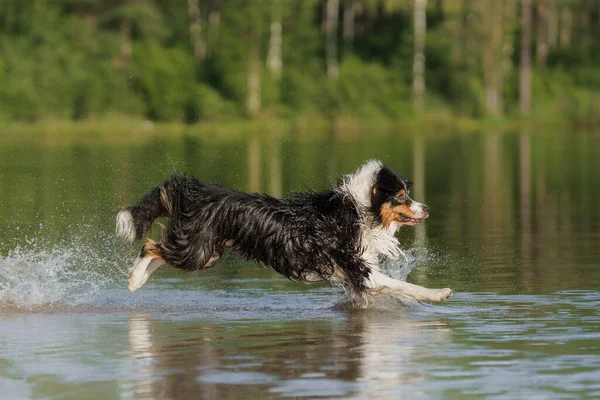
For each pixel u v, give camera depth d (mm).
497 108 62906
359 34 67500
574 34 74875
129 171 24062
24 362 7426
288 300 10117
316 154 31781
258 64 54344
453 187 22906
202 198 10031
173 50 53438
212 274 11641
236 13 54188
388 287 9750
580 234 14977
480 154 33844
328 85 55469
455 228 15867
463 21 65375
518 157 32469
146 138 40812
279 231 9781
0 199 19016
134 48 53062
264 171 24578
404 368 7137
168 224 10211
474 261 12484
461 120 58188
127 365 7305
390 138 44219
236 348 7832
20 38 50781
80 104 48906
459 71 61656
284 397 6434
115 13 55000
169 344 8008
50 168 25641
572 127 58125
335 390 6578
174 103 50750
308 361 7363
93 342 8117
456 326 8641
